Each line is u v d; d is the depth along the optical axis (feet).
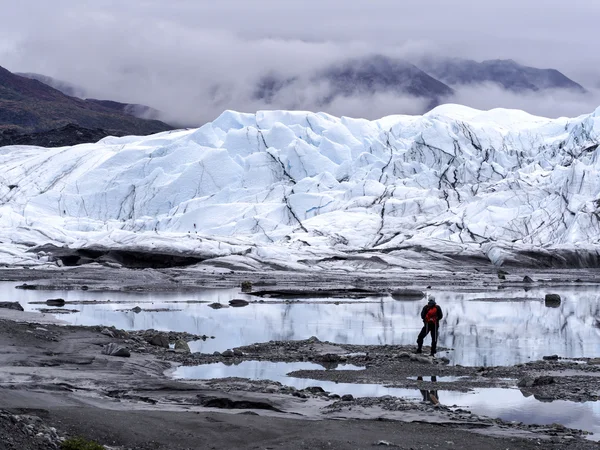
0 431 40.16
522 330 130.82
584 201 477.36
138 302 183.11
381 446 47.14
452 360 94.99
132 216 649.20
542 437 51.39
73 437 43.50
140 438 46.70
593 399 68.85
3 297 196.24
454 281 309.22
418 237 469.98
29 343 90.38
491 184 538.47
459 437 50.44
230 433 49.24
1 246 447.42
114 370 77.10
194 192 645.92
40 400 53.01
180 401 61.41
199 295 212.43
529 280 304.71
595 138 589.32
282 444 47.03
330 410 59.57
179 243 419.54
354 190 567.59
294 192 599.16
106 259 402.52
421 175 586.45
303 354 96.27
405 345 108.58
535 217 481.46
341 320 144.97
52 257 414.41
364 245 474.08
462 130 640.58
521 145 645.92
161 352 95.71
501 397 69.77
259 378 79.15
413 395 70.49
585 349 107.04
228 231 542.98
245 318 146.92
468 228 479.00
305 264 403.54
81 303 177.47
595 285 284.41
